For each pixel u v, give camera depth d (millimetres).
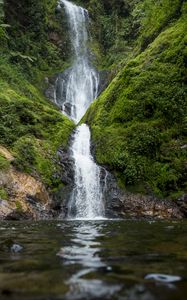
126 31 41062
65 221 14258
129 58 29969
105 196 18156
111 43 42156
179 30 24281
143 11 39156
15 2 35219
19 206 15609
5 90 24172
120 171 19000
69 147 21047
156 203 17750
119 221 14383
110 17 44375
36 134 20703
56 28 40562
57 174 18359
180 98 21250
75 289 3934
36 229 10523
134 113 21547
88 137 22625
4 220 14664
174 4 26734
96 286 4043
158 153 19594
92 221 14305
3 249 6551
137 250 6488
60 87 34781
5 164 16688
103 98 24938
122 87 23453
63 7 42438
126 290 3902
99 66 39438
